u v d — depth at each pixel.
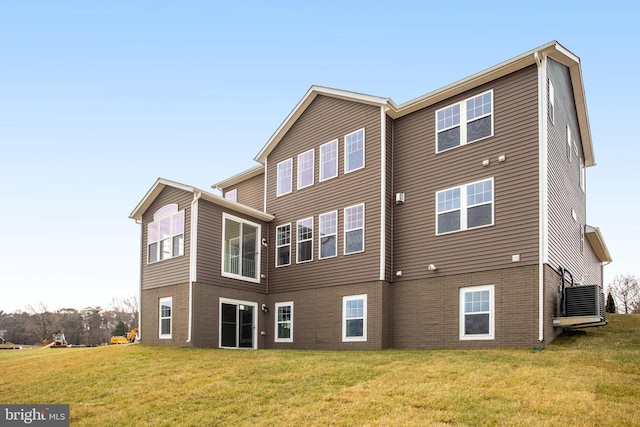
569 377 9.76
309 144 20.42
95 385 12.27
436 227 16.34
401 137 17.91
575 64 17.23
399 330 16.61
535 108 14.79
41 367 15.23
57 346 40.22
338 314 17.97
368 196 17.84
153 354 15.70
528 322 13.88
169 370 13.12
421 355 13.14
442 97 16.86
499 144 15.36
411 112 17.75
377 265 17.06
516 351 12.92
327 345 18.09
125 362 14.62
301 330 19.12
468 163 15.95
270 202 21.59
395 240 17.31
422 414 8.30
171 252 19.14
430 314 15.97
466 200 15.80
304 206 20.09
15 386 12.98
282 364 12.80
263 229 21.16
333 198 19.03
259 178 23.59
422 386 9.82
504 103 15.47
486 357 12.19
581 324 14.69
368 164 18.05
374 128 18.09
